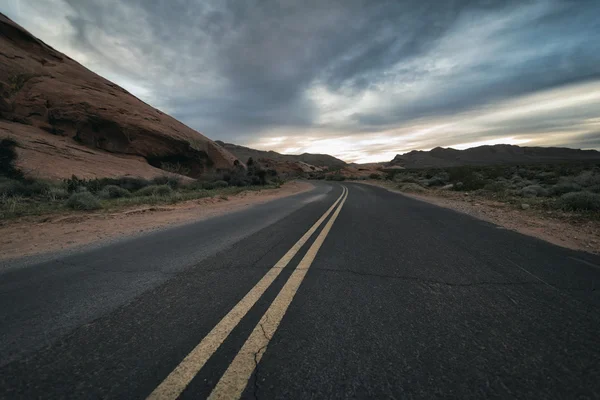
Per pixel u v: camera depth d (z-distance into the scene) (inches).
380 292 100.5
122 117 1285.7
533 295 98.1
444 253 153.3
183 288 106.1
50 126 1111.6
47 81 1234.0
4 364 61.6
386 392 53.2
